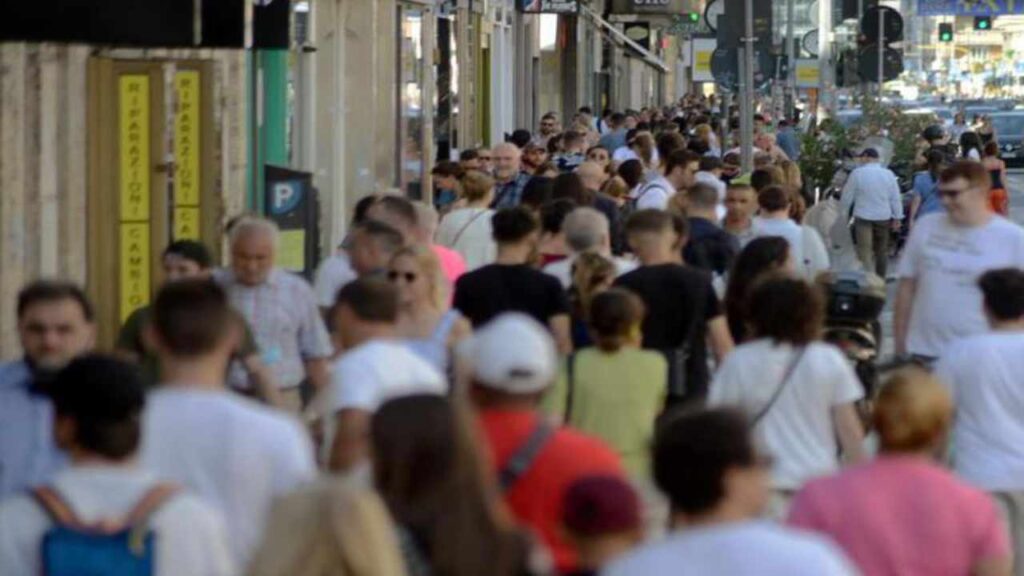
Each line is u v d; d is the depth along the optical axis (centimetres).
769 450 2280
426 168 6550
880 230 6656
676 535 1355
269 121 4662
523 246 2891
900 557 1719
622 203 4572
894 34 8169
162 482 1534
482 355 1758
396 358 2028
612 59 14238
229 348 1766
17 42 2900
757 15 6519
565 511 1510
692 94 16850
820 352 2292
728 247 3531
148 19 2778
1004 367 2362
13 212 3275
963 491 1738
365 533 1331
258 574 1334
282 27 3738
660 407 2370
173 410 1720
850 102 12006
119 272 3575
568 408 2350
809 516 1741
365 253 2697
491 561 1410
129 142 3572
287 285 2672
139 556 1477
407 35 6266
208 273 2656
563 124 12038
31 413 1911
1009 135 15800
